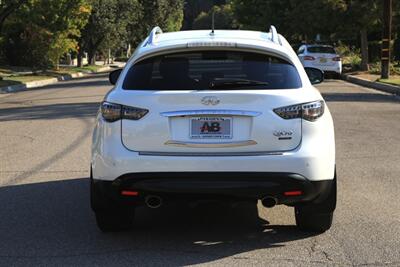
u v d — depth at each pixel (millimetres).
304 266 5496
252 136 5648
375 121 14875
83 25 52031
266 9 52500
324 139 5820
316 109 5809
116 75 8477
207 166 5582
